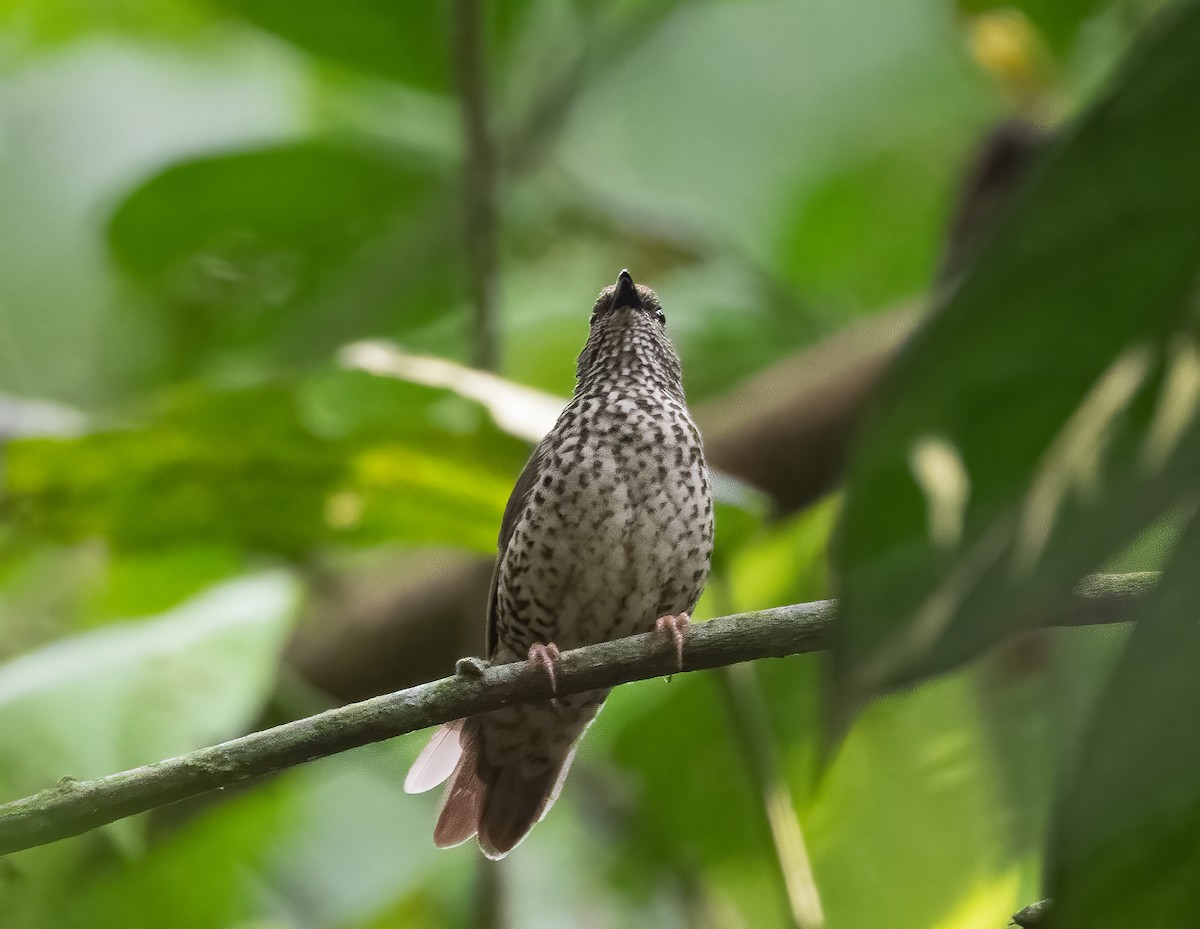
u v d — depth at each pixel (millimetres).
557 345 13453
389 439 8609
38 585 11000
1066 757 3094
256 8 11453
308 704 9758
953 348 2436
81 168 15234
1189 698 2824
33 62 14461
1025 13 10820
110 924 10398
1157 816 2830
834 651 2283
